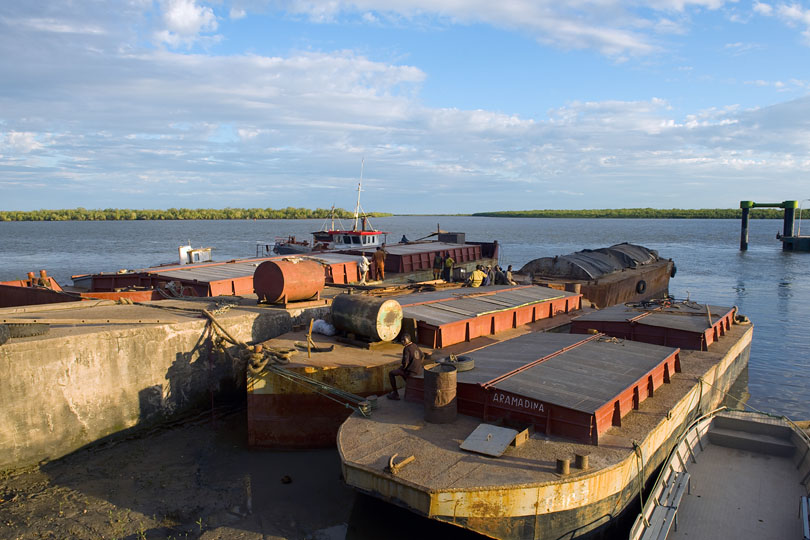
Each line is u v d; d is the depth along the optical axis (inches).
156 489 466.3
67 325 571.5
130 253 3110.2
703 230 7687.0
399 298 768.9
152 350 585.9
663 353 558.6
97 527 406.3
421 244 1689.2
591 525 366.3
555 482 343.3
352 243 1775.3
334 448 553.3
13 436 489.4
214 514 429.1
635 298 1465.3
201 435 581.9
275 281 757.3
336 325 653.9
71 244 3927.2
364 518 423.8
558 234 6451.8
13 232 6117.1
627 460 377.4
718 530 396.5
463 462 369.1
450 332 660.1
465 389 451.2
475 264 1610.5
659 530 370.9
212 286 898.7
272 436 547.8
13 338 494.9
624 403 452.8
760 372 912.9
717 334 780.0
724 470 486.6
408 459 365.7
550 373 473.4
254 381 546.0
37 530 400.8
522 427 420.2
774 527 400.2
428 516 336.2
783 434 529.7
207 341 636.7
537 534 349.1
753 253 3410.4
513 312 791.1
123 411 565.6
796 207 3481.8
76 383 527.8
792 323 1325.0
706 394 600.7
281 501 450.0
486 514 339.0
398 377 568.1
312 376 541.6
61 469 499.8
